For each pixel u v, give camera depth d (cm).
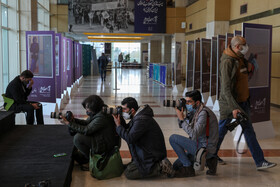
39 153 380
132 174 351
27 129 499
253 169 393
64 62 1001
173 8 1900
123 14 1883
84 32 1900
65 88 1020
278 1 875
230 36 823
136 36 2259
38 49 732
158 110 817
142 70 3116
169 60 2197
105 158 357
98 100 374
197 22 1659
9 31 990
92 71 2302
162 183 345
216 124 354
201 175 370
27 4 997
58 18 1880
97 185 339
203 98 1007
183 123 342
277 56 886
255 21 1020
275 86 898
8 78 1000
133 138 333
